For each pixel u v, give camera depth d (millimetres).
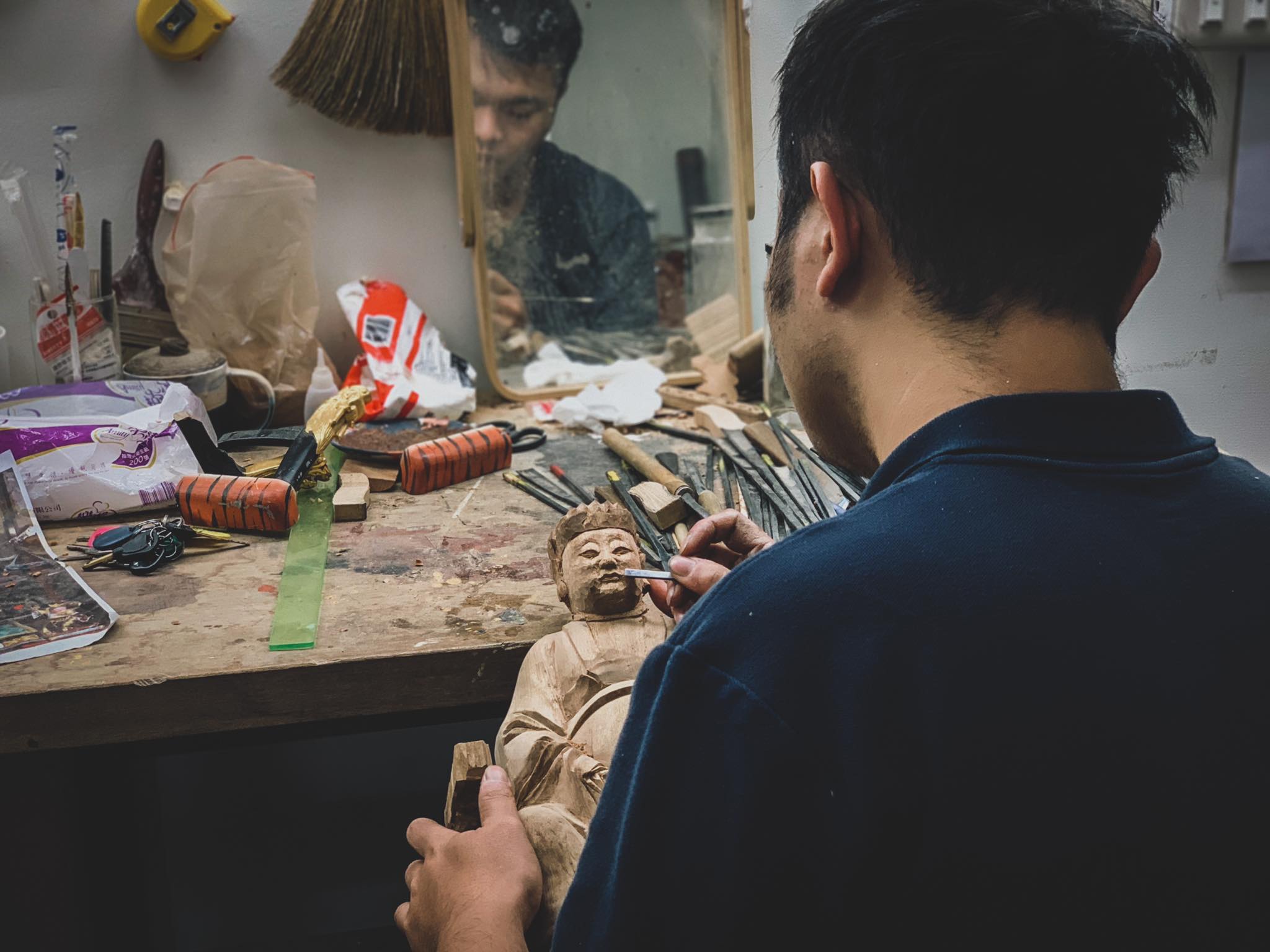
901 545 507
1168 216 1728
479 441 1864
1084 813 470
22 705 1236
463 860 1023
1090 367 549
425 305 2332
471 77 2088
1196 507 522
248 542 1634
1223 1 1559
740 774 502
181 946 2201
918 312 569
